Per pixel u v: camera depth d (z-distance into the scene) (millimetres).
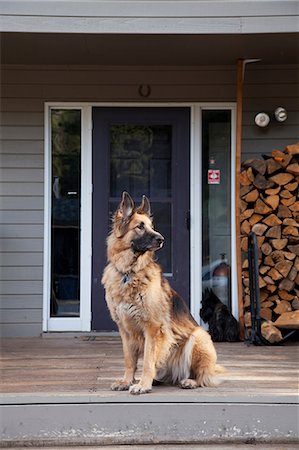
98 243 6914
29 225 6855
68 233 6934
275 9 5512
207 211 7012
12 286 6832
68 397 4285
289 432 4289
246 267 6578
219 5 5527
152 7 5527
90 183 6918
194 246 6918
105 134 6938
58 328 6848
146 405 4281
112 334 6812
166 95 6914
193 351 4652
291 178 6523
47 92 6871
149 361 4492
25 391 4434
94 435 4273
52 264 6910
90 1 5516
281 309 6523
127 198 4582
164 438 4281
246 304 6590
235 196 6691
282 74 6910
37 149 6875
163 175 6992
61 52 6316
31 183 6871
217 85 6906
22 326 6816
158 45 6039
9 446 4250
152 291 4508
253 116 6934
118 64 6832
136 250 4488
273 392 4398
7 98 6859
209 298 6766
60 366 5336
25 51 6273
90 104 6902
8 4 5484
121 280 4516
